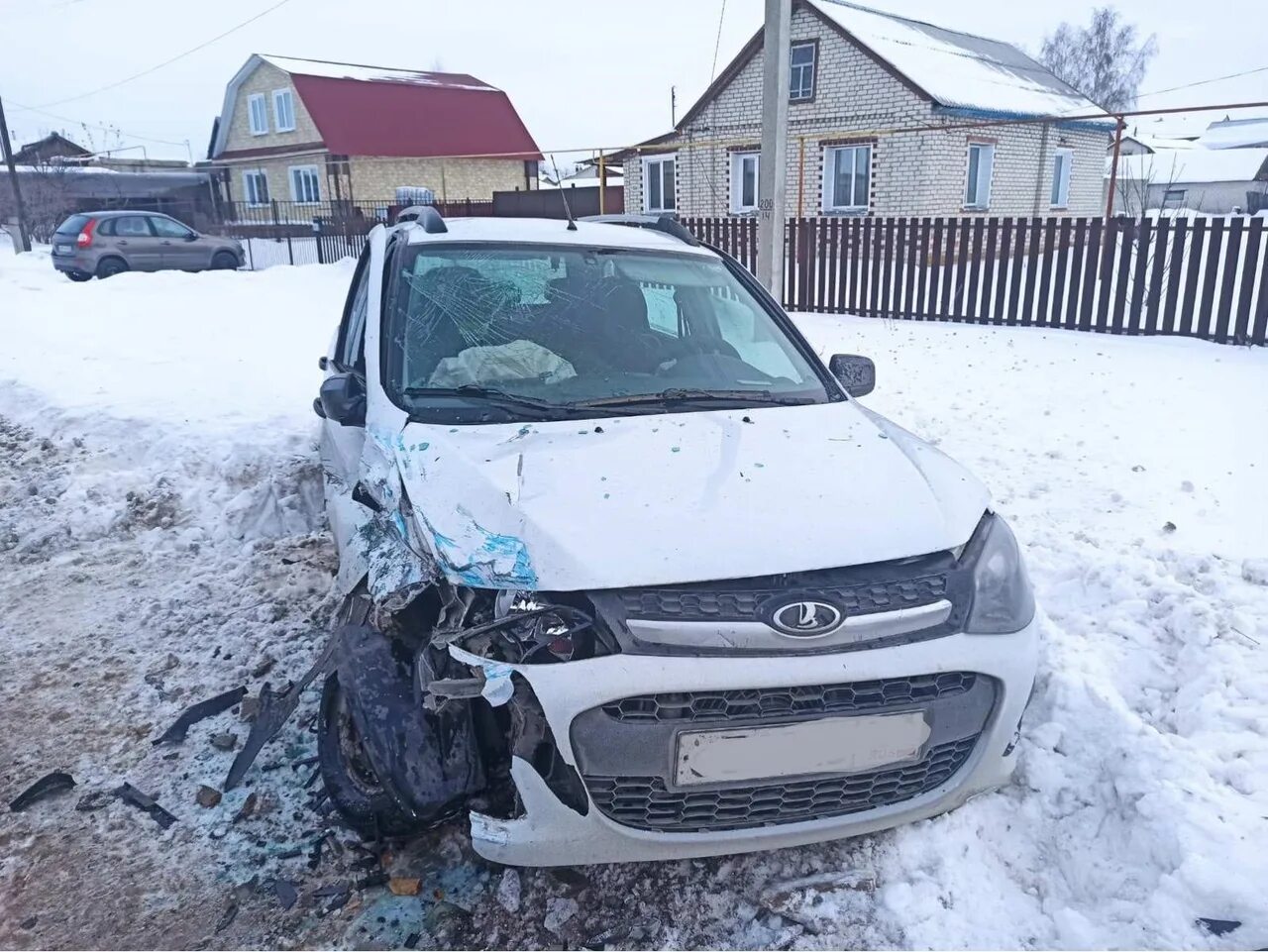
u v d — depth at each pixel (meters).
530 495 2.49
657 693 2.20
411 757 2.42
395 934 2.42
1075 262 10.33
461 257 3.65
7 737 3.32
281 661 3.80
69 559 4.92
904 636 2.34
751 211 24.66
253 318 12.46
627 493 2.52
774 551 2.35
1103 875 2.56
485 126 37.81
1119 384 7.60
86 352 9.37
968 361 8.81
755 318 3.80
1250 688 3.20
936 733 2.38
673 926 2.45
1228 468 5.50
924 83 20.98
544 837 2.27
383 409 3.08
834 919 2.45
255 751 2.94
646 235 4.20
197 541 5.15
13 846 2.75
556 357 3.31
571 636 2.24
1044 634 3.56
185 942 2.40
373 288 3.61
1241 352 8.92
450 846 2.72
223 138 40.38
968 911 2.48
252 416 6.92
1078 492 5.17
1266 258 8.96
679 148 25.48
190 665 3.80
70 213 38.44
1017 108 22.59
